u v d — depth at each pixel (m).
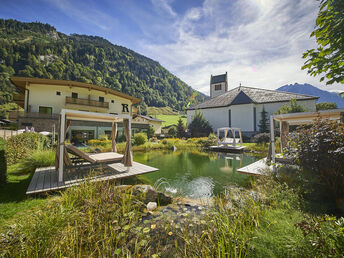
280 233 1.89
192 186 5.50
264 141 16.48
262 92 30.80
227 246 2.00
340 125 3.13
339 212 2.78
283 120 7.77
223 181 6.02
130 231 2.74
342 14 2.04
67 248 2.03
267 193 3.43
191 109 35.72
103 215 2.92
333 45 2.12
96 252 2.18
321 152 3.10
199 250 2.12
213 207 3.50
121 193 3.70
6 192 4.00
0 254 1.86
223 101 32.44
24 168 5.97
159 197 4.21
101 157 6.30
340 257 1.38
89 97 21.52
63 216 2.47
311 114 6.14
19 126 16.69
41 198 3.78
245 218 2.51
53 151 7.74
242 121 28.16
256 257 1.77
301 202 2.93
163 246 2.42
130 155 6.03
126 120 6.18
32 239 2.01
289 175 3.88
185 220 3.17
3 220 2.75
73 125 18.22
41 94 18.53
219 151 15.31
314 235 1.64
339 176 2.98
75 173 5.56
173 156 12.01
